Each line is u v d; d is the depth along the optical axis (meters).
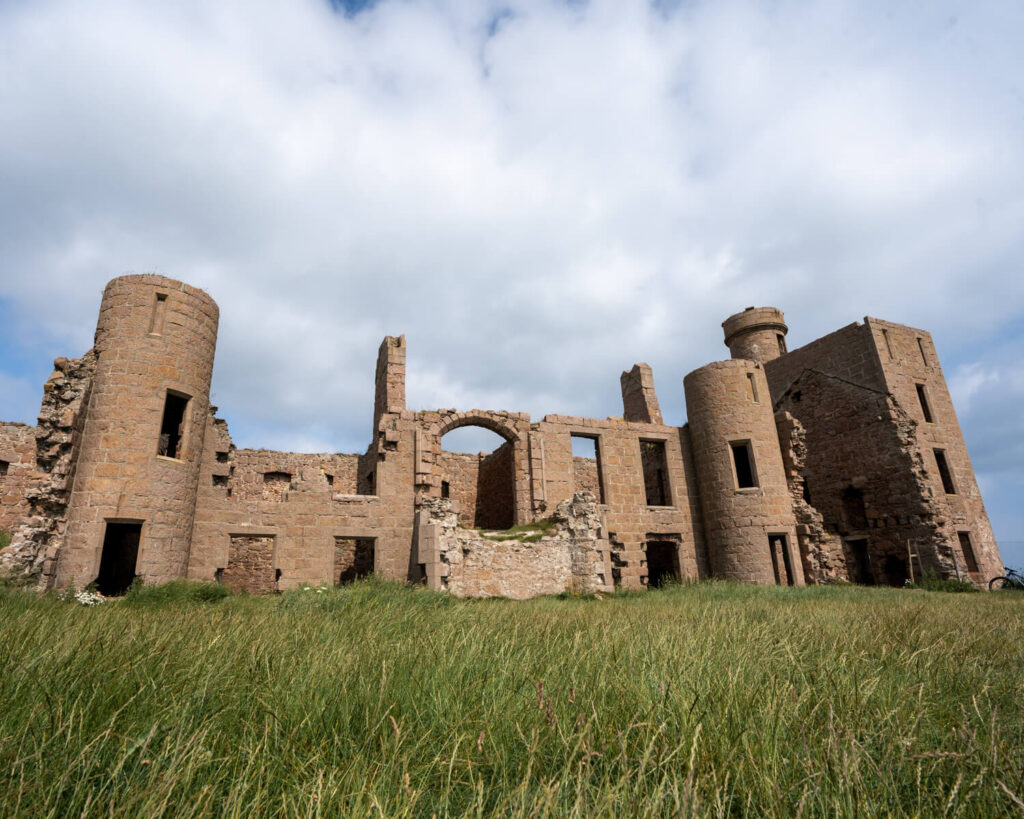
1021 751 2.88
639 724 2.87
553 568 22.36
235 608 10.57
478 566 21.14
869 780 2.59
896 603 14.00
